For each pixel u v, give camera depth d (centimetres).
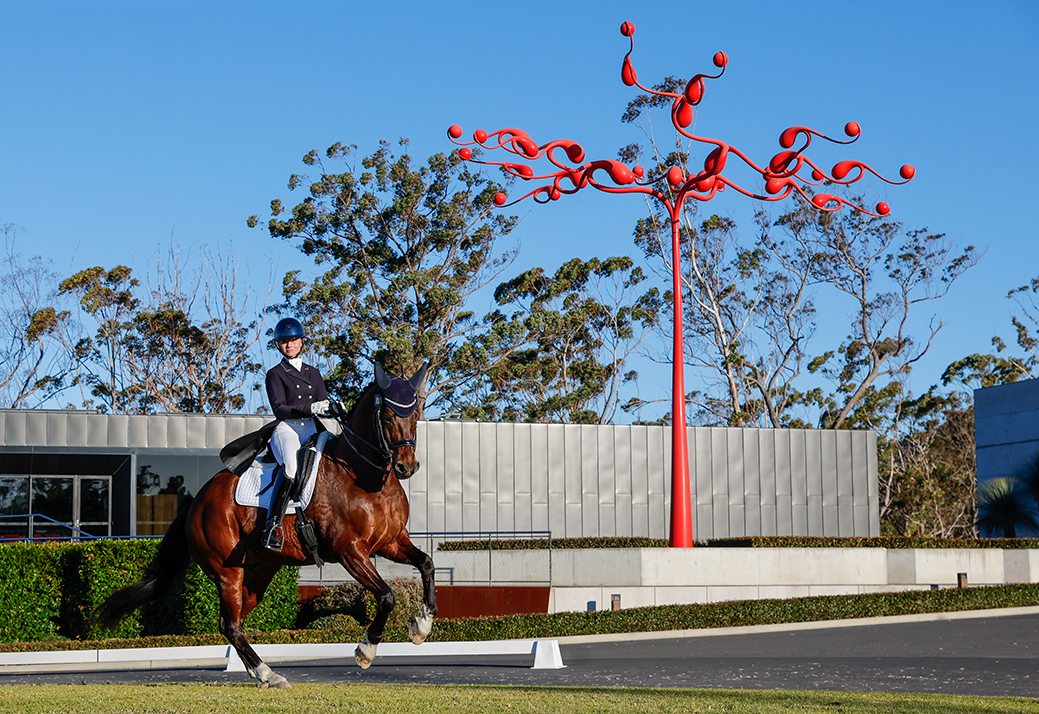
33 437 2517
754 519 2912
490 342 4075
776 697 835
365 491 898
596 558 2231
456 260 4209
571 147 2019
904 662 1216
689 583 2244
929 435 5331
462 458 2769
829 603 1861
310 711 732
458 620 1652
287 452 916
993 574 2481
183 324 4491
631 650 1445
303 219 4044
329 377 4000
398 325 3988
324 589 1850
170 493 2592
